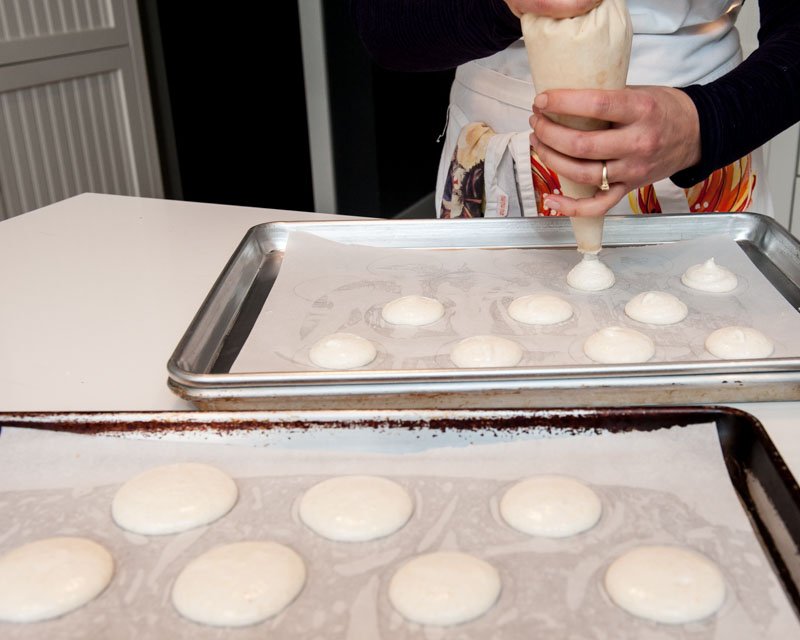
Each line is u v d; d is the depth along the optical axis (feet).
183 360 2.63
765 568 1.93
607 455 2.27
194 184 9.82
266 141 10.78
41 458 2.32
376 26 4.07
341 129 11.51
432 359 2.94
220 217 4.69
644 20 3.81
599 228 3.12
